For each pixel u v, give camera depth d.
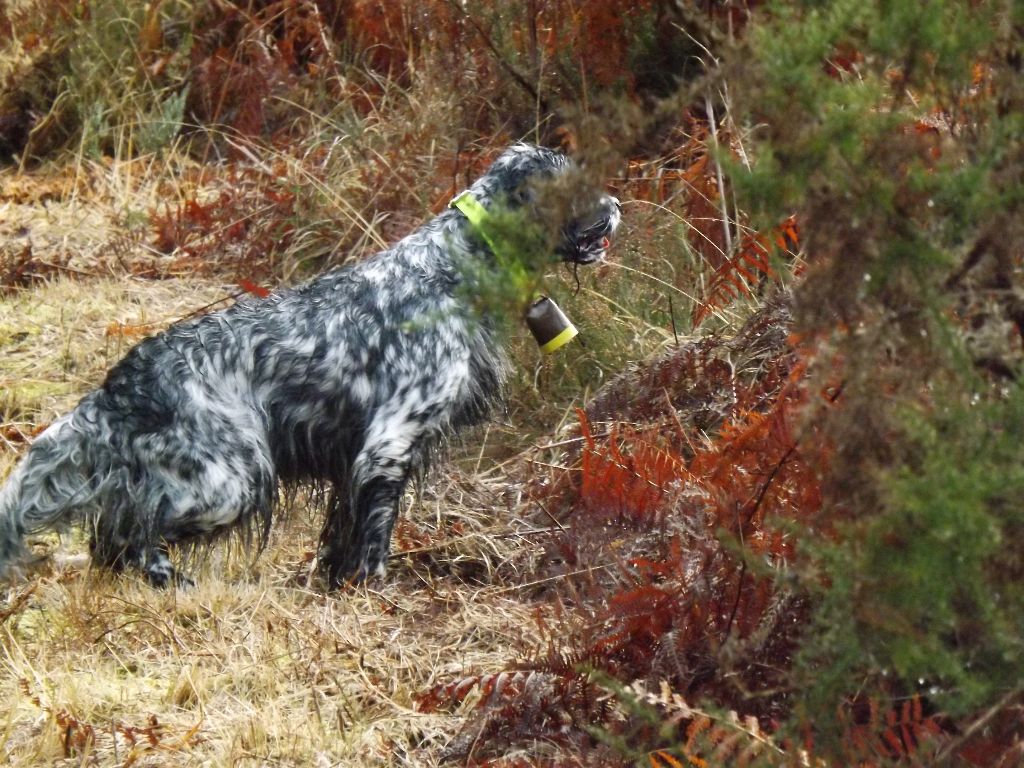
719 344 8.23
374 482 7.50
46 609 7.04
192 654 6.50
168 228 11.98
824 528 4.61
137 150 13.94
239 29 14.21
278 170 12.05
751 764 4.63
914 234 4.06
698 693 5.33
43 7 14.69
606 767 5.21
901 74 4.55
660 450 6.75
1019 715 4.43
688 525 6.09
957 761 4.41
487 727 5.69
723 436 6.55
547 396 9.52
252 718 5.88
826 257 4.20
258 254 11.41
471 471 9.01
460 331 7.54
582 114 4.55
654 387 8.30
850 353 4.15
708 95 8.73
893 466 4.15
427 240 7.73
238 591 7.24
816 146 4.00
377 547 7.52
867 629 4.40
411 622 7.01
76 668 6.38
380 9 12.67
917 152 4.11
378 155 11.38
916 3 4.03
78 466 7.20
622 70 10.52
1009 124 4.10
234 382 7.51
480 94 11.16
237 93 13.52
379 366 7.56
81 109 14.00
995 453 4.05
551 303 7.64
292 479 7.82
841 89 4.04
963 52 4.12
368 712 6.08
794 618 5.33
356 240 11.16
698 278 9.56
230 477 7.37
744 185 4.14
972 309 4.38
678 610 5.60
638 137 4.77
